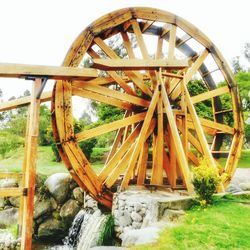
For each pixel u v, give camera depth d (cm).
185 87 780
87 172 741
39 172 1014
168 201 538
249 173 1155
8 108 672
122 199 659
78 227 817
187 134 818
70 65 744
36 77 460
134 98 802
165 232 438
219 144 995
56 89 716
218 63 938
